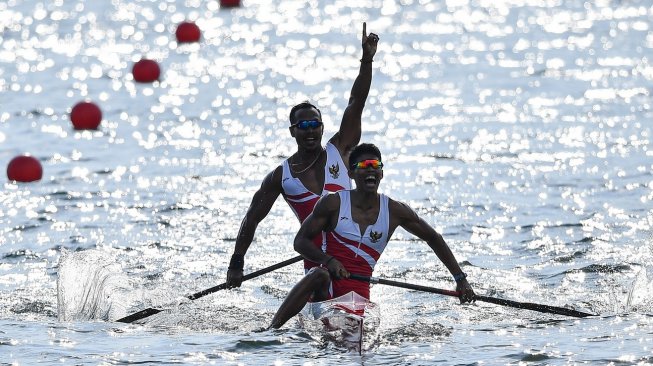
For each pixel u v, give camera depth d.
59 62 97.00
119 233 44.03
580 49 99.94
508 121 68.62
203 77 89.38
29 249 41.66
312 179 33.31
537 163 56.81
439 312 32.75
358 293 31.23
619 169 54.88
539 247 41.09
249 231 33.69
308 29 117.94
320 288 30.94
